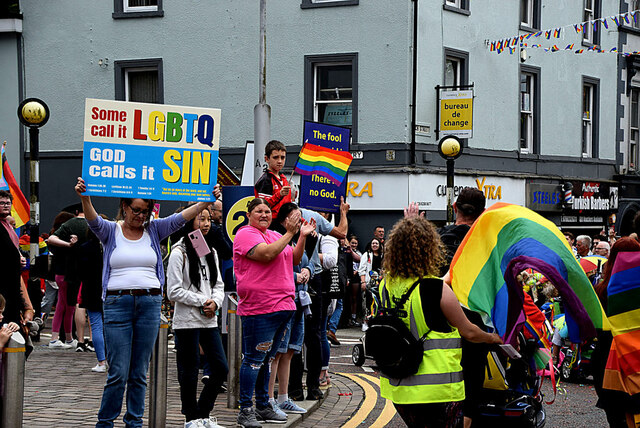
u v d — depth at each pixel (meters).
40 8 22.33
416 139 19.86
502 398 6.15
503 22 22.73
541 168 24.44
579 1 25.91
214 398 7.01
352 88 20.14
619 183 28.11
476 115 21.91
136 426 6.15
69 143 22.20
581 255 13.62
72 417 7.37
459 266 5.76
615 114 27.92
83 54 22.06
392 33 19.67
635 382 6.19
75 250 11.92
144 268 6.13
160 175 6.33
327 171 8.98
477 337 5.18
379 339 5.03
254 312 6.94
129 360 6.07
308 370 8.76
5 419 5.06
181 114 6.37
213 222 9.26
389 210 19.73
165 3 21.42
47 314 13.73
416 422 5.16
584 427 8.05
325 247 9.19
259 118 10.52
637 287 6.20
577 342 5.73
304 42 20.42
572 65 25.73
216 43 21.05
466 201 6.20
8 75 22.59
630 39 28.44
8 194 7.68
